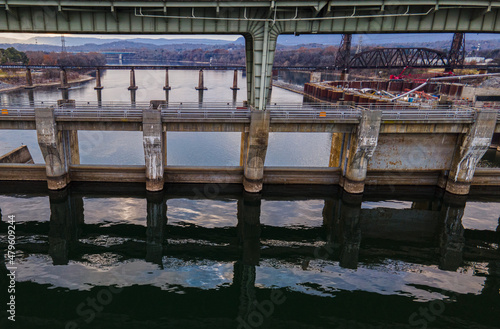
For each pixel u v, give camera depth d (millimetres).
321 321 26781
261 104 45844
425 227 43406
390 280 32406
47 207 43906
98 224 40719
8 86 195875
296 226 42469
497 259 36844
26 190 47469
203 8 43062
